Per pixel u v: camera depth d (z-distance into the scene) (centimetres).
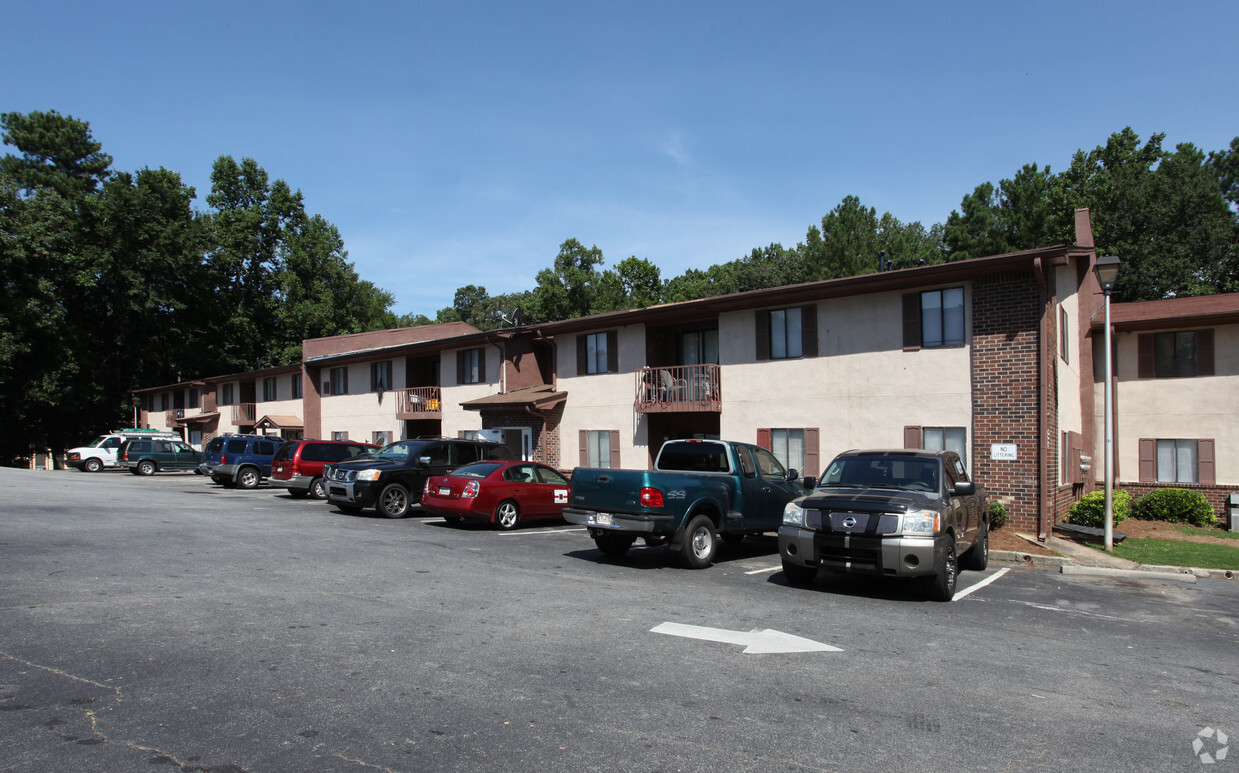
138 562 953
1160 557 1355
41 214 4562
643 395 2197
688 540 1094
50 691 499
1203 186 3731
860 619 798
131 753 411
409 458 1753
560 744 439
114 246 4916
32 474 2952
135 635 630
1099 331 2158
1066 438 1758
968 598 957
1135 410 2139
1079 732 483
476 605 787
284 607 744
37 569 883
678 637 686
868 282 1694
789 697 534
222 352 5653
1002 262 1512
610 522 1103
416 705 495
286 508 1809
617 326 2297
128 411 5503
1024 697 551
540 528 1589
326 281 6066
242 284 5897
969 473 1582
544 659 604
